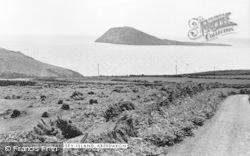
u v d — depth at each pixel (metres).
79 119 33.56
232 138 23.92
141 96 52.72
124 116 22.94
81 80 98.31
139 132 22.41
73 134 23.83
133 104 36.41
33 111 43.62
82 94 59.12
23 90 73.75
